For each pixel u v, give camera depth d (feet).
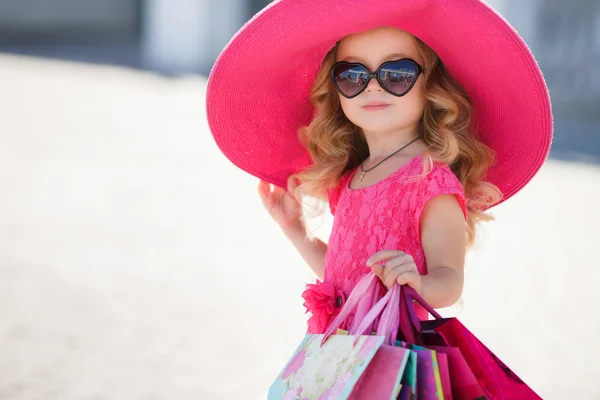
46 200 45.19
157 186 50.78
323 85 14.83
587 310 30.83
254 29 13.55
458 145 13.82
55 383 22.41
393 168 13.80
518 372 24.35
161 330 27.07
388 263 11.63
